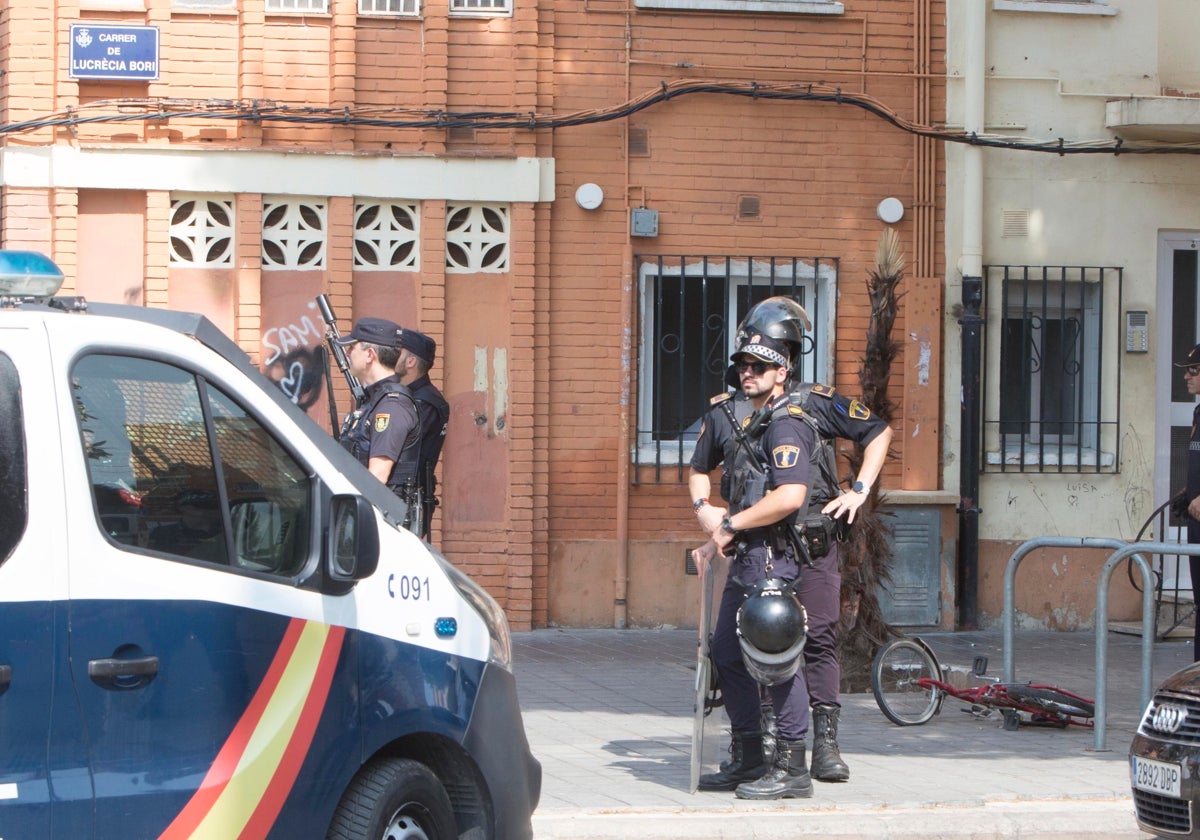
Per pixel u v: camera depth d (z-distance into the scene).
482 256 13.94
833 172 14.46
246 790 4.93
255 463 5.22
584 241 14.08
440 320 13.76
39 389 4.61
